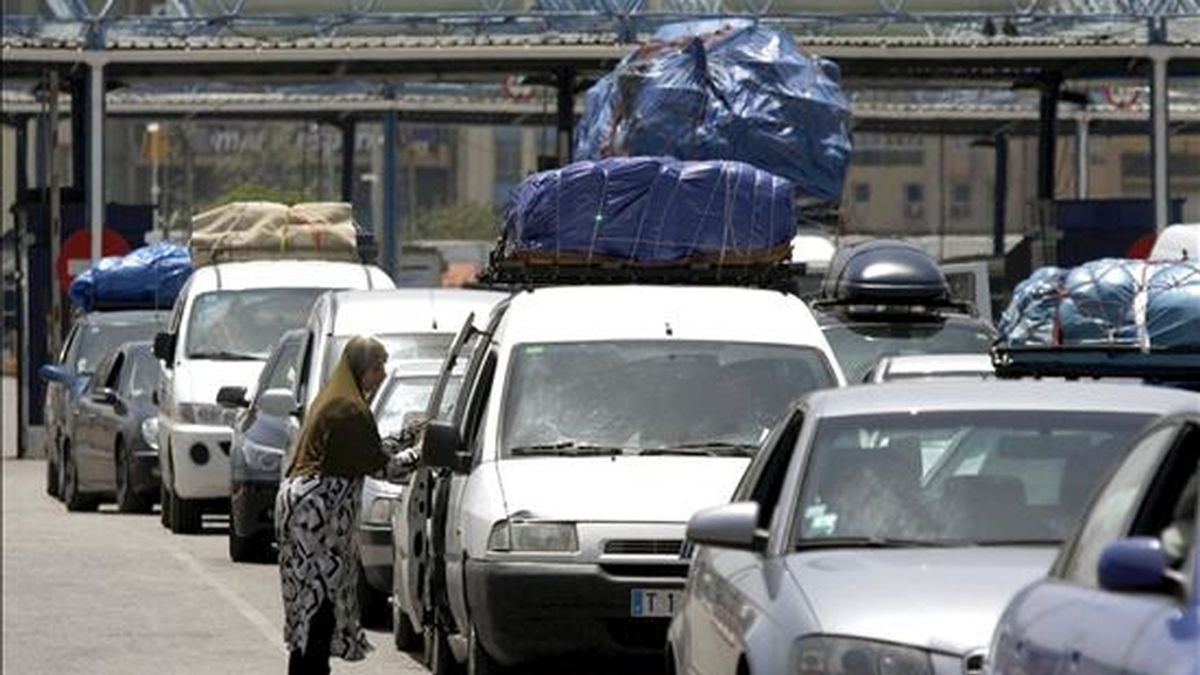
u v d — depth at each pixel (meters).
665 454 35.31
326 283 66.81
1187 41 93.50
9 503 78.94
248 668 38.50
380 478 44.12
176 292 84.69
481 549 33.84
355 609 34.34
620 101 68.50
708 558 26.19
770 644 22.72
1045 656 18.42
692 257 44.38
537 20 96.75
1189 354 35.59
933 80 105.81
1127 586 16.55
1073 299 36.94
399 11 97.31
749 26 68.19
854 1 93.88
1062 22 93.62
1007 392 25.59
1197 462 18.08
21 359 107.38
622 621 33.44
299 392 54.19
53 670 38.25
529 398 35.97
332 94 139.62
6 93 135.25
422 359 51.09
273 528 56.44
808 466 24.83
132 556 58.47
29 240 107.44
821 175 67.62
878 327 53.34
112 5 98.06
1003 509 24.25
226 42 98.00
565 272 44.38
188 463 63.78
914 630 21.78
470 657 34.84
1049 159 106.62
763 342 36.75
